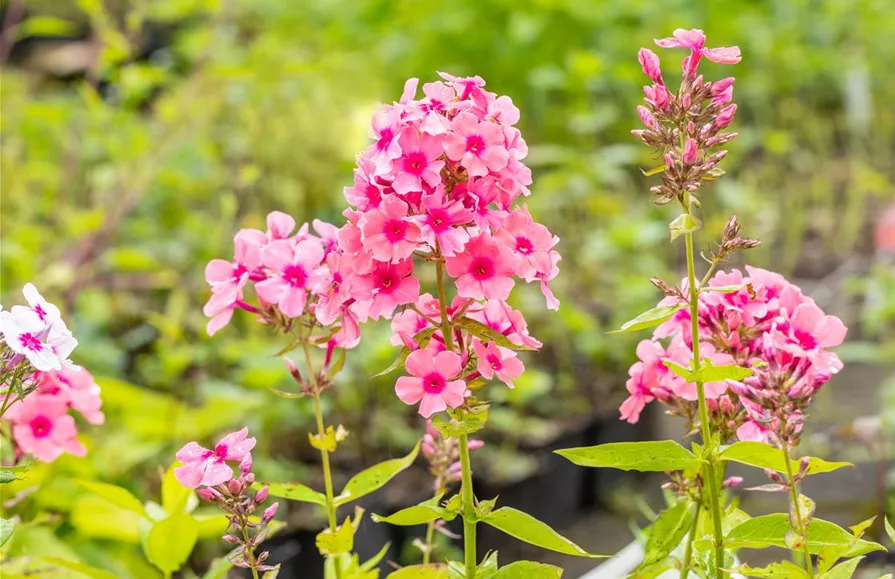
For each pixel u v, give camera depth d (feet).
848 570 2.92
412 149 2.81
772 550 4.37
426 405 2.84
